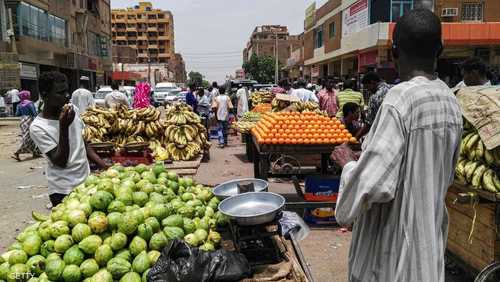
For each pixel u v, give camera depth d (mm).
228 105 14578
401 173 1963
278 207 3139
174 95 37188
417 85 1993
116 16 141250
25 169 10695
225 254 2715
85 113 9797
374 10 23703
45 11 35719
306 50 47625
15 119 24672
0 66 27047
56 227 2869
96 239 2832
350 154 2279
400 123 1932
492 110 3824
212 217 3535
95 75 52719
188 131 10508
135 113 9953
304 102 10867
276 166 8414
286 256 3031
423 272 1921
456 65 14539
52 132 3797
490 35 19641
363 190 1908
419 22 2062
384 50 21703
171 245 2654
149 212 3041
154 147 9797
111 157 8633
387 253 2023
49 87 3744
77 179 3922
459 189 4270
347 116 8266
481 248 3977
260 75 83312
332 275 4770
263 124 7035
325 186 6352
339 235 5988
